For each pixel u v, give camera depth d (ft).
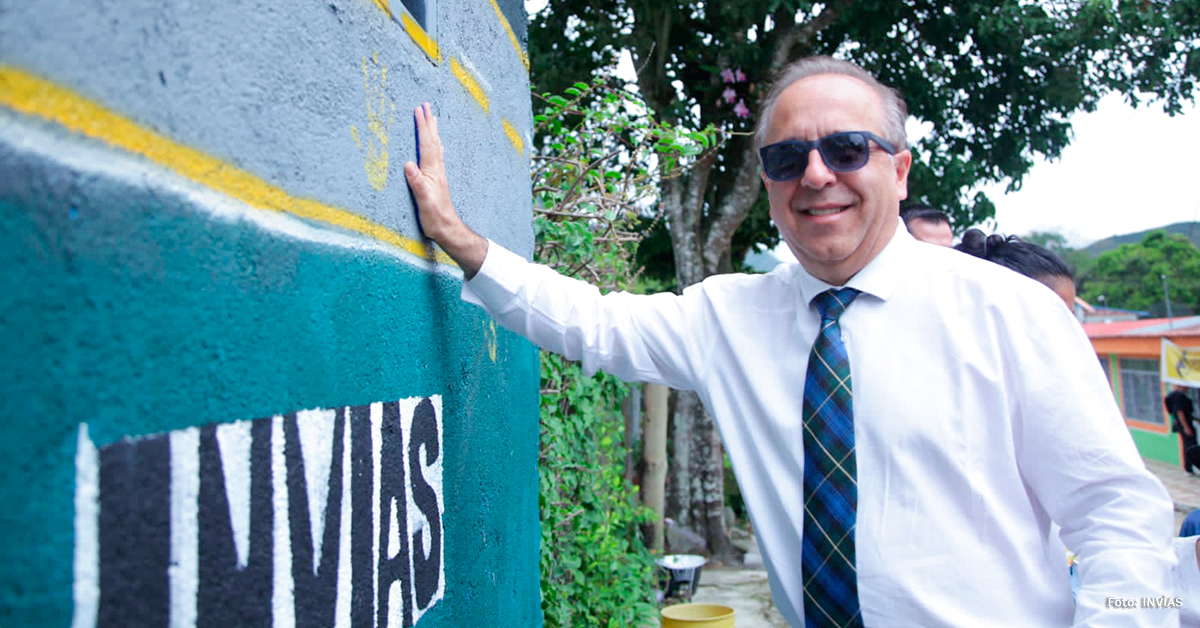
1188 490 41.34
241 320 3.19
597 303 6.17
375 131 4.61
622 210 13.41
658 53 24.63
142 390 2.64
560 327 6.09
